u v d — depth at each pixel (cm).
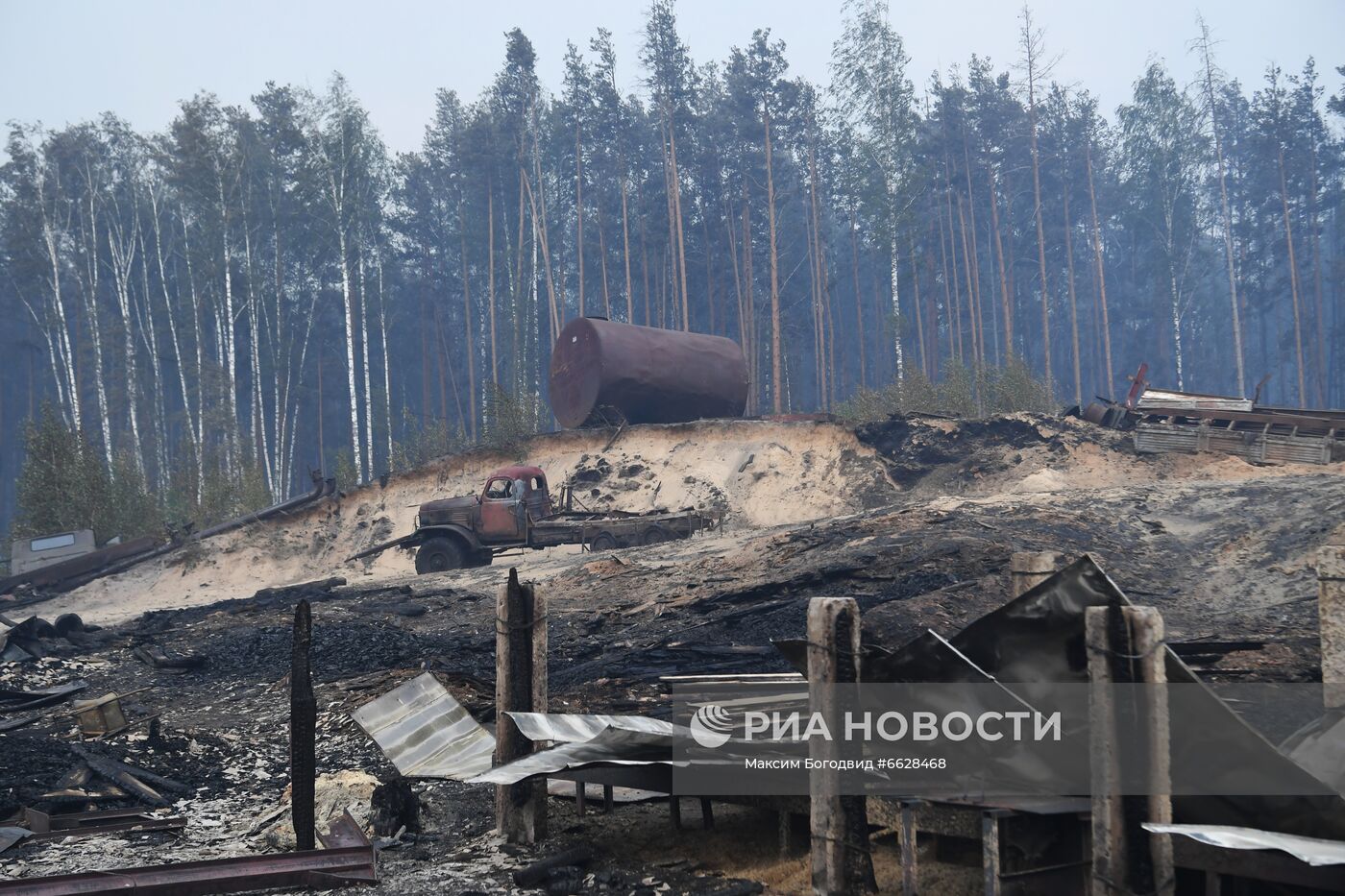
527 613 793
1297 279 6406
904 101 5584
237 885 673
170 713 1379
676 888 643
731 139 6494
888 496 2581
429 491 3212
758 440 2950
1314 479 1839
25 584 2941
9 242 5947
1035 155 5906
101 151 6325
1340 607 686
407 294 7606
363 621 1812
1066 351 8081
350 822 779
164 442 6116
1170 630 1254
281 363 6356
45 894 641
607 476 3016
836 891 567
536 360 6725
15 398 7694
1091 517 1812
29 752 1057
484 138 6694
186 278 6544
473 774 789
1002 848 527
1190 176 6950
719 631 1458
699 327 7038
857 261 7181
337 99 5556
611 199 7419
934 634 570
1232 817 507
